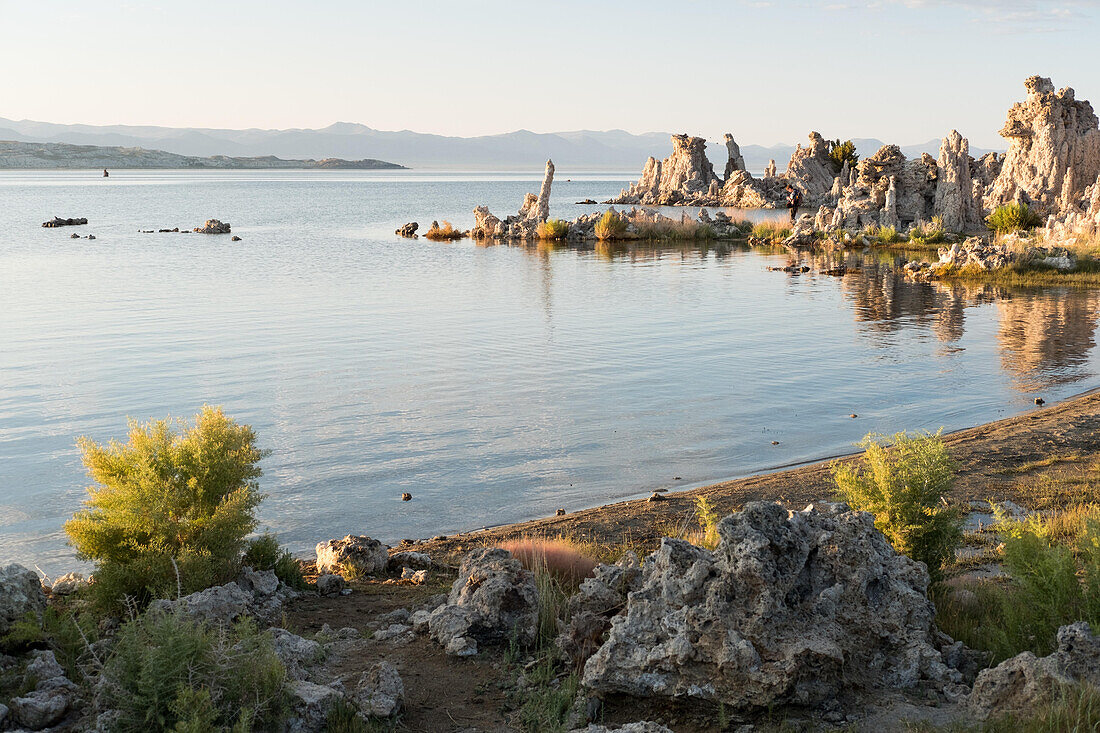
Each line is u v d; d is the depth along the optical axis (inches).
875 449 437.7
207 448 416.2
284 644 320.2
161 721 243.9
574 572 435.5
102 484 419.5
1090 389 1068.5
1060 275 2277.3
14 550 580.4
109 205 6589.6
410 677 313.9
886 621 297.3
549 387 1087.0
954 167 3496.6
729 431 889.5
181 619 301.4
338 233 4037.9
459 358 1268.5
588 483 727.1
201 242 3491.6
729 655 266.7
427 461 788.0
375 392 1053.2
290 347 1341.0
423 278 2341.3
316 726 268.4
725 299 1943.9
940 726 255.9
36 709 261.1
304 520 645.3
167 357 1253.1
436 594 420.8
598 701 282.4
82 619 323.0
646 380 1129.4
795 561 295.6
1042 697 249.9
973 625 345.4
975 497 616.4
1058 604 311.0
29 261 2714.1
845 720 261.7
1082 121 3727.9
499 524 633.0
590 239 3814.0
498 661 327.0
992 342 1403.8
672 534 542.3
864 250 3169.3
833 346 1376.7
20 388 1057.5
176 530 394.3
